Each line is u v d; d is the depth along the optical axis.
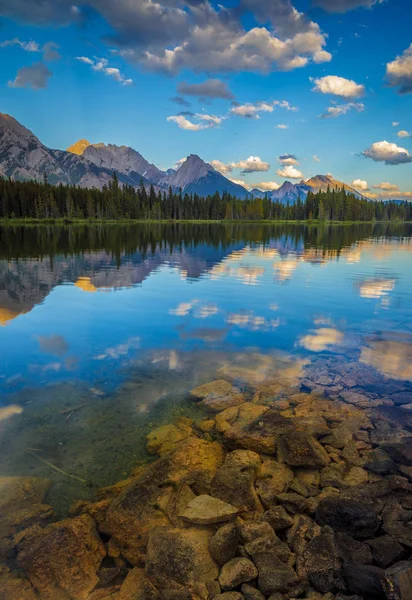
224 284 19.81
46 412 7.18
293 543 4.40
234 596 3.68
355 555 4.15
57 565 4.14
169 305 15.14
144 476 5.29
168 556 4.13
